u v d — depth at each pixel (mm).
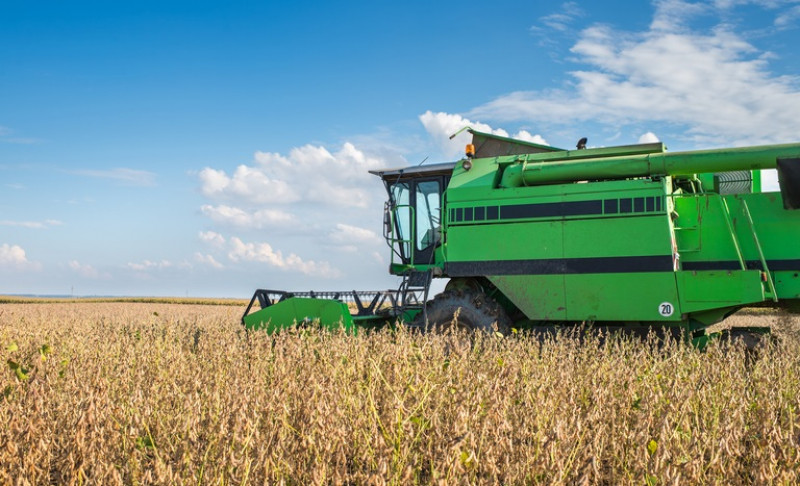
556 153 9977
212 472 3055
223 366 6176
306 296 10680
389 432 3658
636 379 5191
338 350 6031
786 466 3191
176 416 4027
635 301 8906
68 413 3963
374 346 6547
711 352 6914
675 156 8984
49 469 3291
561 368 5656
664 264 8812
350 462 3643
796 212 8648
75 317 14625
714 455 3236
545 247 9461
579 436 3430
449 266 9992
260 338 7168
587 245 9234
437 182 11125
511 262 9625
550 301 9344
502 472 3191
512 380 4336
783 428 4230
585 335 8633
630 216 9062
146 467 3445
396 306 10180
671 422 3662
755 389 5387
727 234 8930
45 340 7590
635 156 9258
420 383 4383
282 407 3908
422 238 11188
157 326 9539
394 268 11281
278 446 3330
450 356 5262
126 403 4504
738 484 3461
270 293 10703
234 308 28719
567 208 9422
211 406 3918
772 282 8625
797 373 6418
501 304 10266
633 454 3428
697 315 8891
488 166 10258
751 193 8953
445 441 3238
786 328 9125
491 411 3496
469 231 9938
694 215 9117
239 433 3320
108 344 7723
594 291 9125
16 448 3086
